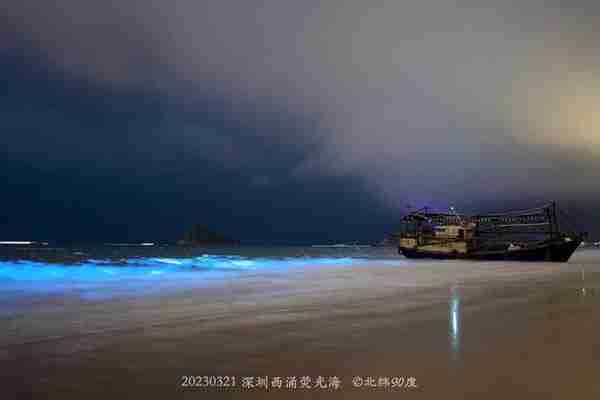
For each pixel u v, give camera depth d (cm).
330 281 2081
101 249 9244
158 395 538
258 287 1753
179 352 736
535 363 654
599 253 9294
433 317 1078
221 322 1003
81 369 639
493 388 545
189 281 1952
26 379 595
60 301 1284
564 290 1736
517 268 3441
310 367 647
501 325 962
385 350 742
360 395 528
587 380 572
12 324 957
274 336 856
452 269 3192
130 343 798
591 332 885
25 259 3806
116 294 1458
